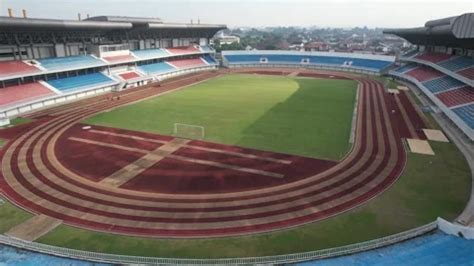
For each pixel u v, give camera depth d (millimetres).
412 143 34719
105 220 21078
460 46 62125
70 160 30219
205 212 22016
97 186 25422
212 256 17703
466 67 52906
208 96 58812
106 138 36062
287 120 43469
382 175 27328
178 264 16328
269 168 28734
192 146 33812
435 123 42219
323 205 22859
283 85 71375
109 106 51000
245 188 25234
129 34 79812
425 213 21688
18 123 41531
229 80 78375
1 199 23500
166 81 76625
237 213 21922
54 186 25406
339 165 29375
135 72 74812
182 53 93750
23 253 17500
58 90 54250
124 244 18750
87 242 18891
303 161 30203
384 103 53938
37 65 55406
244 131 38688
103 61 67500
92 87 60031
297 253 17766
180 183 25938
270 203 23156
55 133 37781
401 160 30312
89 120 43062
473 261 15484
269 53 110625
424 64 72062
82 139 35750
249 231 20016
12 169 28359
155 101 54594
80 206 22656
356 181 26359
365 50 165625
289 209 22406
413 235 18797
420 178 26719
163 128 39688
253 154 31781
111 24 64938
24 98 48188
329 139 36094
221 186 25516
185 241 19047
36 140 35469
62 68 58000
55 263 16656
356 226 20375
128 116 45062
